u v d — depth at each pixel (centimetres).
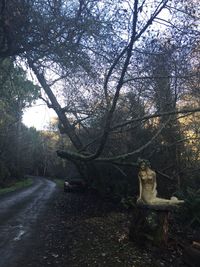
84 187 3644
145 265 1001
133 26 1051
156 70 1353
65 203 2689
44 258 1101
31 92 1677
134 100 1850
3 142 5319
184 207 1366
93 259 1059
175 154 1784
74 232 1464
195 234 1248
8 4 991
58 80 1702
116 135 1936
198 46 1263
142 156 1819
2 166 5119
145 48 1295
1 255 1137
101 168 2252
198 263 969
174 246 1137
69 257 1104
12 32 1016
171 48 1282
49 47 1085
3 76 1378
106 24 1154
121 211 1892
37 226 1656
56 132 4072
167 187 1794
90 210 2162
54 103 2009
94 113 1991
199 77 1416
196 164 1834
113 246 1169
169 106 1645
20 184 5709
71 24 1080
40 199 3122
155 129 1806
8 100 1727
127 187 2078
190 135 1866
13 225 1677
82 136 2269
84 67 1264
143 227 1153
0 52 1068
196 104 1717
